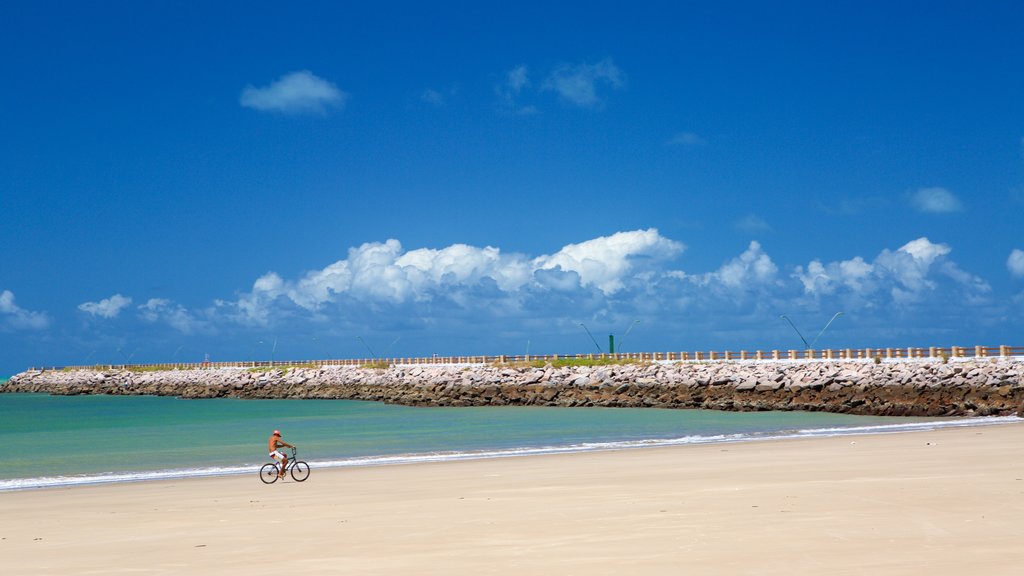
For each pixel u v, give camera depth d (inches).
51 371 7234.3
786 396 3014.3
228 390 5319.9
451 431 2358.5
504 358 4254.4
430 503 884.0
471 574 517.7
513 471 1228.5
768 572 490.9
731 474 1082.1
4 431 2800.2
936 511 697.6
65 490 1163.3
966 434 1713.8
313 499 968.9
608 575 499.2
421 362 4857.3
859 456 1285.7
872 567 494.0
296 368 5418.3
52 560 627.8
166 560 607.2
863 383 2854.3
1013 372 2618.1
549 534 650.8
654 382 3390.7
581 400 3518.7
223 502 969.5
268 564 576.7
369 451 1795.0
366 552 606.5
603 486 983.6
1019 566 486.9
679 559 534.9
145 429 2800.2
